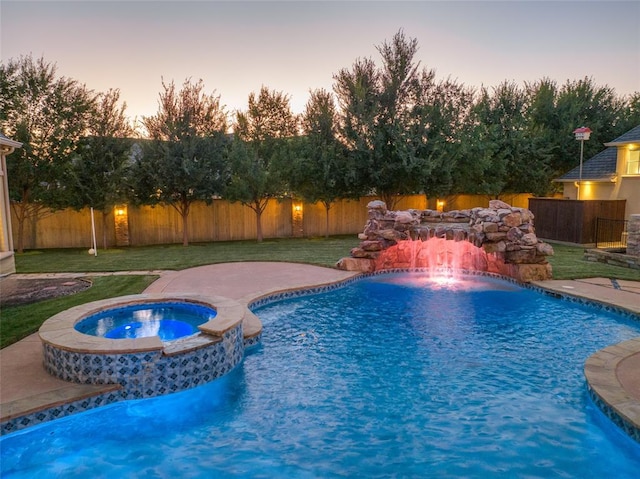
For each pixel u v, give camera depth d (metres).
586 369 6.38
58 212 21.00
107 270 14.40
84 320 7.84
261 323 9.04
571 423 5.83
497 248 13.34
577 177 23.70
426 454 5.27
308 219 25.56
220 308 8.18
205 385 6.77
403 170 21.03
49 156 18.41
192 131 20.34
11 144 13.07
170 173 20.08
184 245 21.66
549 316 10.34
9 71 18.03
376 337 9.05
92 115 19.22
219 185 21.08
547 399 6.47
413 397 6.60
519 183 26.09
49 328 6.94
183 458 5.28
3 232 13.45
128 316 8.70
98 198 18.70
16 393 5.75
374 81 21.72
